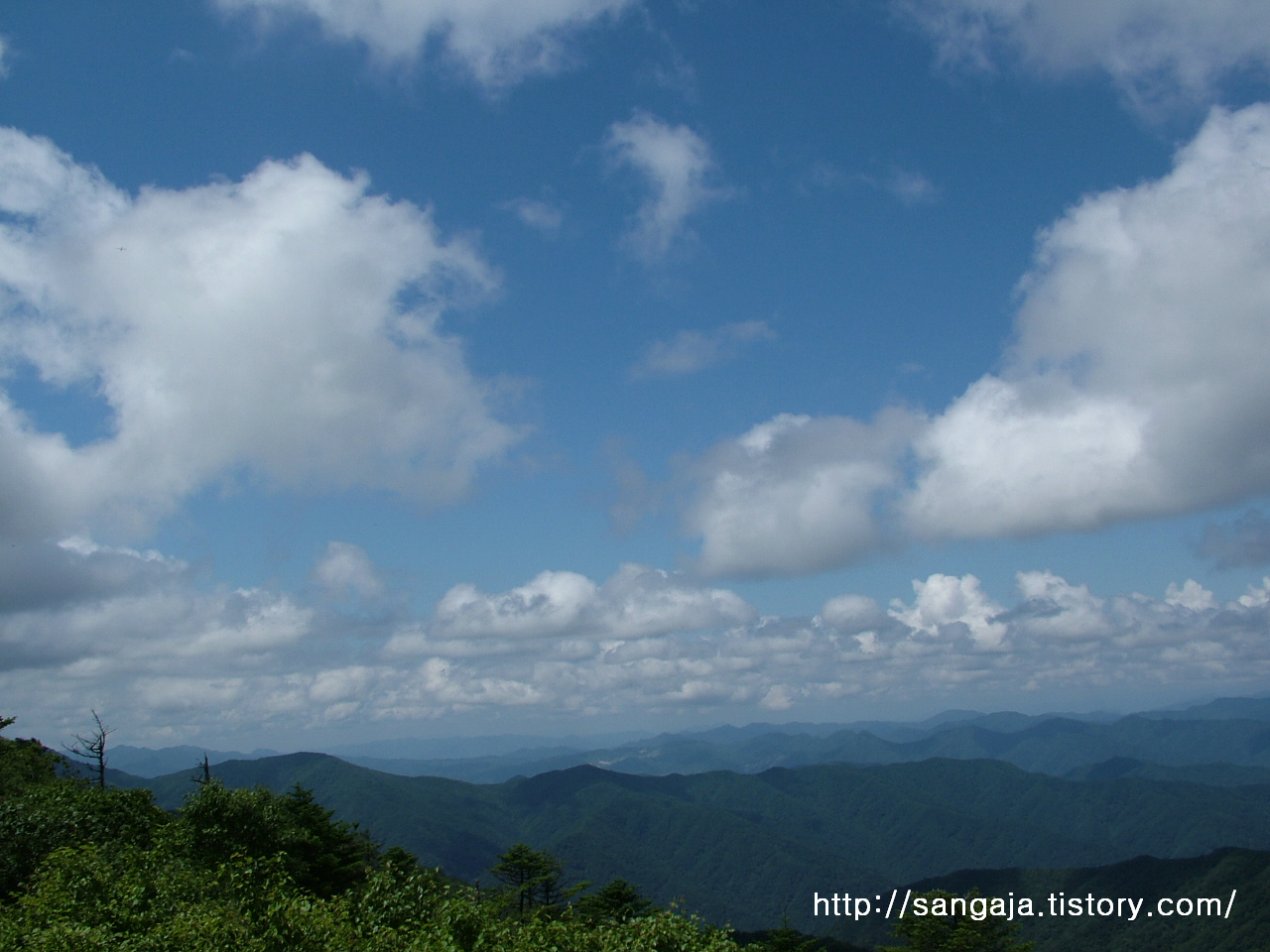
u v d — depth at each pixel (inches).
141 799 1380.4
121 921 753.6
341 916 760.3
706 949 775.7
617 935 785.6
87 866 872.9
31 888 916.6
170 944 685.9
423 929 767.7
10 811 1122.0
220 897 844.6
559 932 792.9
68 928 693.9
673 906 825.5
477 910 834.8
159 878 868.6
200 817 1250.6
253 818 1289.4
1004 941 2669.8
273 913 727.1
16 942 714.2
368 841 2434.8
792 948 2406.5
